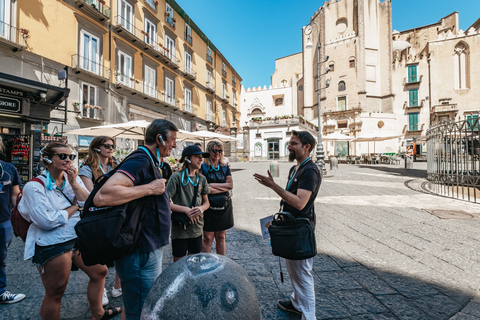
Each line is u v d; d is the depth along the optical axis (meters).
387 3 35.47
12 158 6.98
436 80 33.31
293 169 2.18
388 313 2.13
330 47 37.12
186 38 22.88
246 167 19.98
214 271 1.12
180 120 22.03
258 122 29.30
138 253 1.47
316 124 38.06
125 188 1.33
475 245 3.53
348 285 2.59
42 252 1.76
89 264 1.30
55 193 1.89
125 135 9.83
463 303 2.25
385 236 4.02
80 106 12.77
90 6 13.04
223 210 2.74
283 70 50.25
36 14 11.09
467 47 32.41
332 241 3.86
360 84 34.97
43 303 1.82
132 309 1.47
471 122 6.93
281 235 1.81
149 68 18.22
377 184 10.03
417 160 31.45
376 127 34.38
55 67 11.78
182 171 2.46
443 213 5.27
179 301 1.04
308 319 1.89
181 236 2.33
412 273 2.82
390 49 35.28
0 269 2.35
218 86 29.66
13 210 1.85
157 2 18.80
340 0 36.75
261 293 2.50
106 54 14.44
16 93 7.88
